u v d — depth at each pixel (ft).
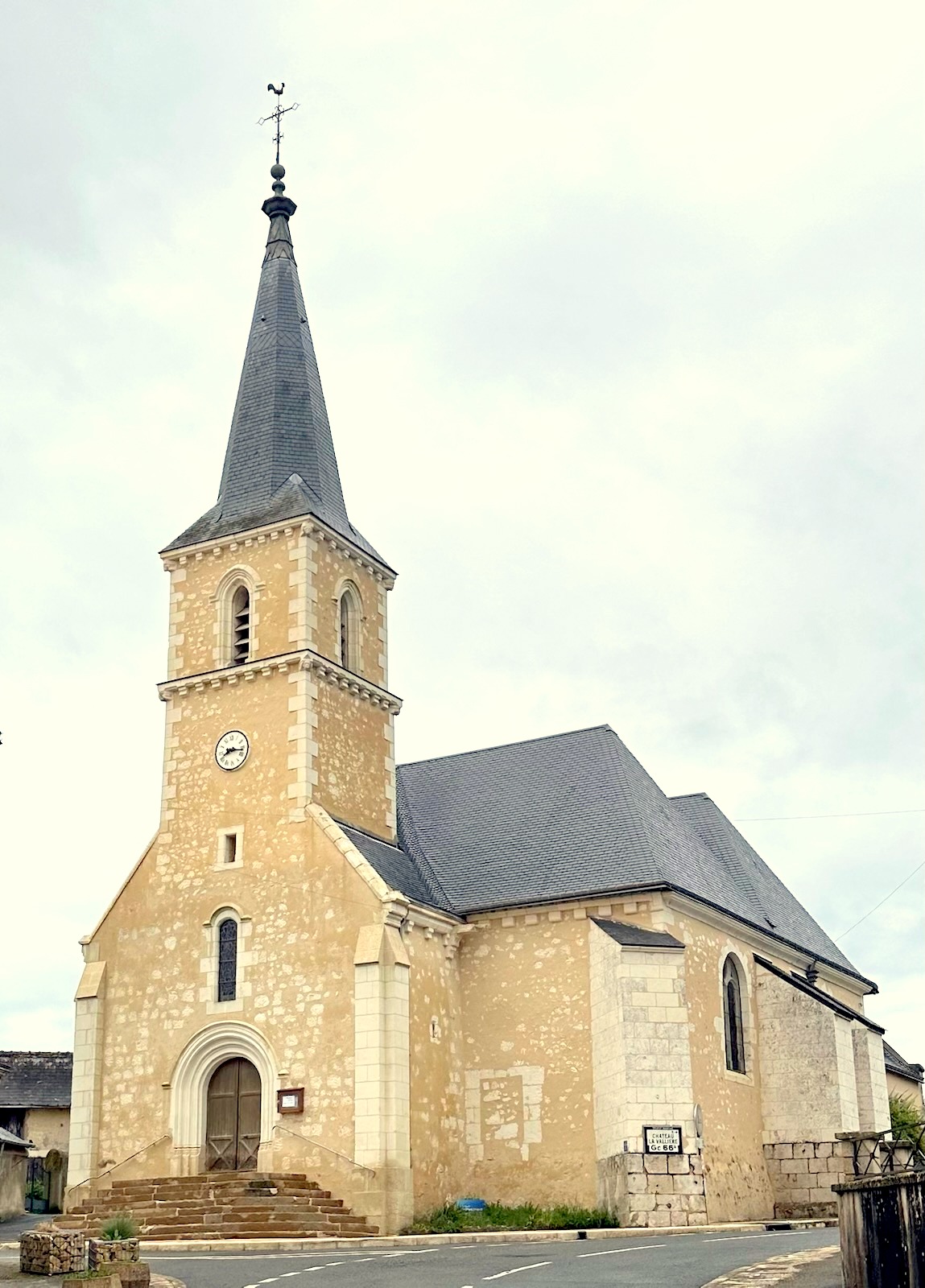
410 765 127.03
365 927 96.17
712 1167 98.73
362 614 114.21
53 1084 161.58
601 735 119.14
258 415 118.52
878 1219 47.16
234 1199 88.84
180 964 102.47
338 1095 93.35
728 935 110.32
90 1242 61.52
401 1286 56.34
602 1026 97.66
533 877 107.14
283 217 129.80
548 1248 74.69
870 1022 123.34
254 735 105.40
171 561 113.60
